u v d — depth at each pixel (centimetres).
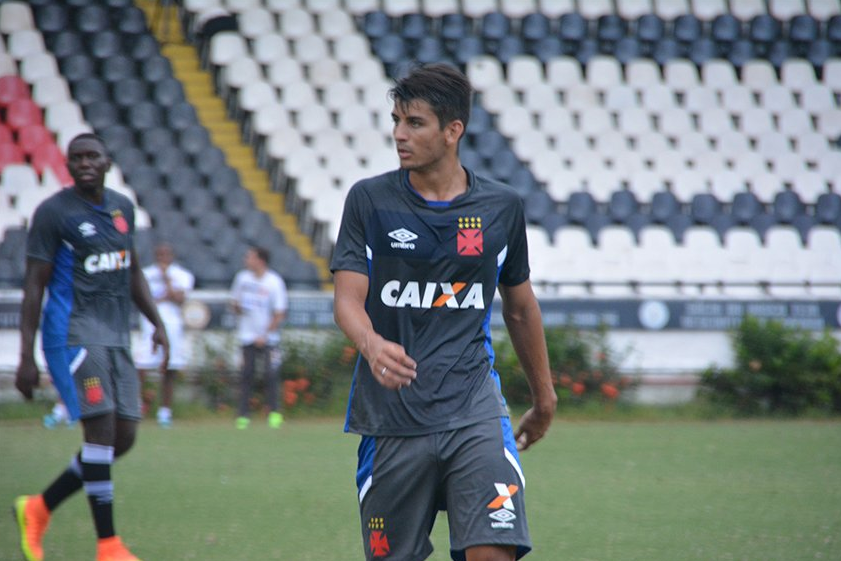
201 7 7562
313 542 2278
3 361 4688
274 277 4581
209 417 4747
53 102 6631
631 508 2706
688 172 6881
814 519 2564
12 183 5947
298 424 4581
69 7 7356
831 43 8094
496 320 5150
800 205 6906
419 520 1353
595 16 7925
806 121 7556
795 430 4503
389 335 1358
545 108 7250
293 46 7538
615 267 5984
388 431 1338
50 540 2286
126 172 6266
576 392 4994
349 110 6969
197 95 7219
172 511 2625
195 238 5772
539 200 6419
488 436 1332
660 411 5069
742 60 7925
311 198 6344
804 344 5175
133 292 2195
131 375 2105
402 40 7525
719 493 2939
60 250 2027
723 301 5322
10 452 3575
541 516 2603
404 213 1344
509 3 7862
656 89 7481
